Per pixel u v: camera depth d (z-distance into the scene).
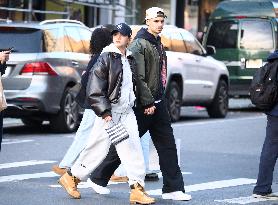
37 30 27.42
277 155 17.08
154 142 16.58
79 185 18.12
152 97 16.19
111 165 16.73
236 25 42.16
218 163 22.47
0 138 18.12
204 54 35.28
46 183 18.34
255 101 16.92
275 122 16.92
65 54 28.20
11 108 26.91
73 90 28.47
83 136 18.62
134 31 29.50
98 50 17.67
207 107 36.62
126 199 16.53
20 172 19.89
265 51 41.72
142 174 15.94
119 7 49.34
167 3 57.22
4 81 26.88
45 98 27.17
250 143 27.17
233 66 42.03
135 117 15.92
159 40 16.67
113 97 15.62
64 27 28.55
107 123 15.76
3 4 39.00
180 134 29.33
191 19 60.03
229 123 34.16
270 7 42.06
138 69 16.23
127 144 15.72
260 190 17.06
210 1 61.75
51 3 44.44
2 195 16.75
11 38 27.22
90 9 47.72
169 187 16.52
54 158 22.38
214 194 17.53
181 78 32.97
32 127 31.09
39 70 27.08
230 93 42.25
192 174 20.41
